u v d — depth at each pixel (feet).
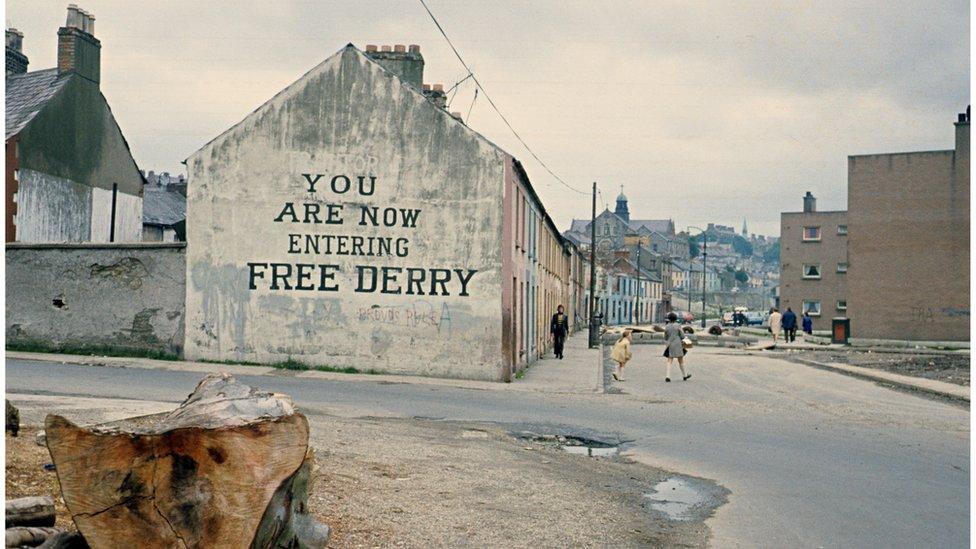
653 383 75.56
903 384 75.10
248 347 76.07
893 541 26.11
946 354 118.11
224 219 76.64
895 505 30.66
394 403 54.85
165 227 128.57
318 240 75.92
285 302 75.92
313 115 76.28
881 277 176.65
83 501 16.30
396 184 75.46
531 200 95.20
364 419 47.01
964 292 171.32
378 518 25.81
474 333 74.33
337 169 75.92
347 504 26.89
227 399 18.39
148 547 16.35
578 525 26.99
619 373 78.33
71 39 102.17
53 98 98.27
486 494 30.22
